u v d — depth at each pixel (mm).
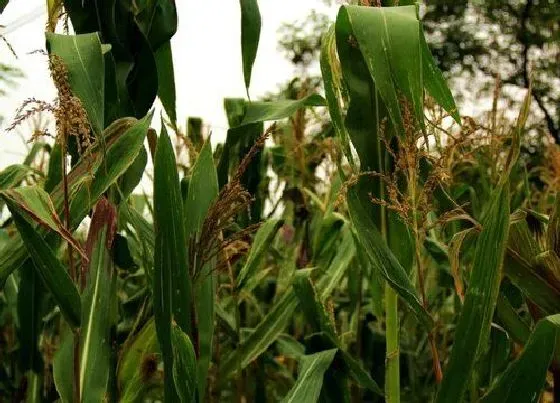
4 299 2148
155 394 1974
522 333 1439
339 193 1342
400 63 1247
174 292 1282
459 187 2279
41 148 2189
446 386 1234
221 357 2043
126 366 1484
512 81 13492
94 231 1384
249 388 2115
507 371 1198
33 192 1274
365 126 1388
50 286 1312
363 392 2326
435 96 1352
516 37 13477
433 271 2316
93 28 1558
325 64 1437
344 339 2412
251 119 1721
